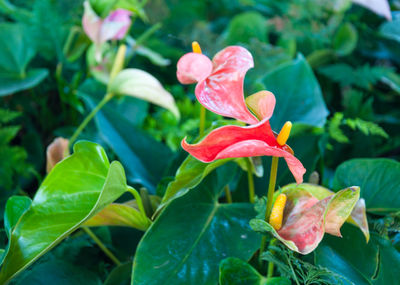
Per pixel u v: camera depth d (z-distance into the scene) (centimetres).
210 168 69
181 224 74
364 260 74
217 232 75
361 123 91
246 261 73
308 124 86
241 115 62
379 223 77
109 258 85
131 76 87
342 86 119
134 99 108
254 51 112
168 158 97
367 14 148
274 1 146
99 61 98
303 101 94
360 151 104
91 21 96
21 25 112
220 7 157
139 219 74
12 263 65
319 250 74
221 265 70
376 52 140
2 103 114
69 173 68
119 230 86
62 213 67
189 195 77
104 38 96
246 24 127
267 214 69
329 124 96
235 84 63
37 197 67
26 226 66
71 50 115
